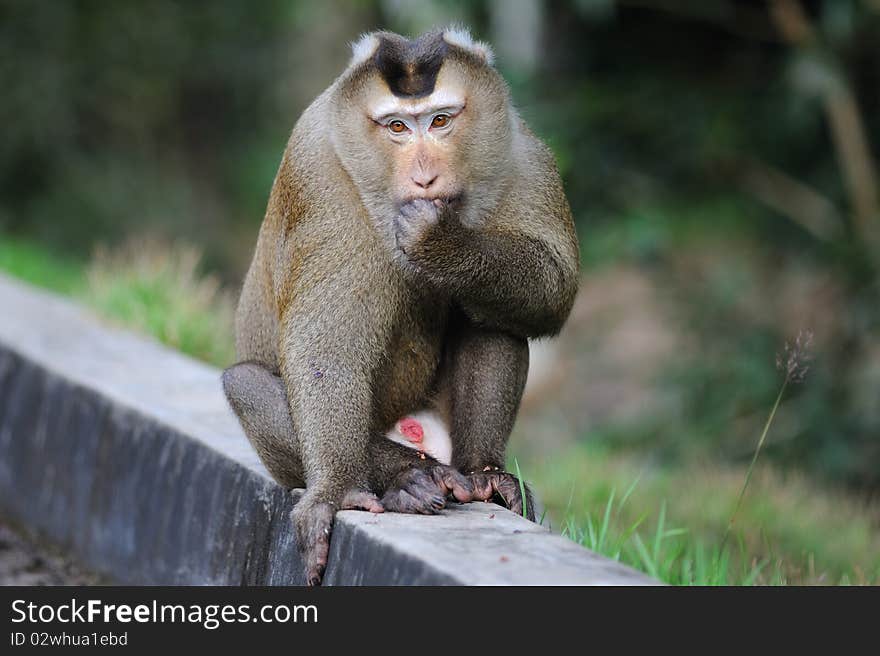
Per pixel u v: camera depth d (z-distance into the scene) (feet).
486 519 23.88
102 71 100.12
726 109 68.49
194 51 107.14
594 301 81.61
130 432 33.96
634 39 72.64
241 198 110.42
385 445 26.30
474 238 25.13
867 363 63.77
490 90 25.89
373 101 25.39
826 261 66.08
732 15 69.62
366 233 25.85
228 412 33.60
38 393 39.37
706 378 64.49
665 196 70.33
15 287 51.83
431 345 27.48
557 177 27.45
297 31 113.70
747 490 45.09
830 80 62.13
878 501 56.03
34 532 38.78
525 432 71.00
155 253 68.64
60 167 97.81
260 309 29.17
